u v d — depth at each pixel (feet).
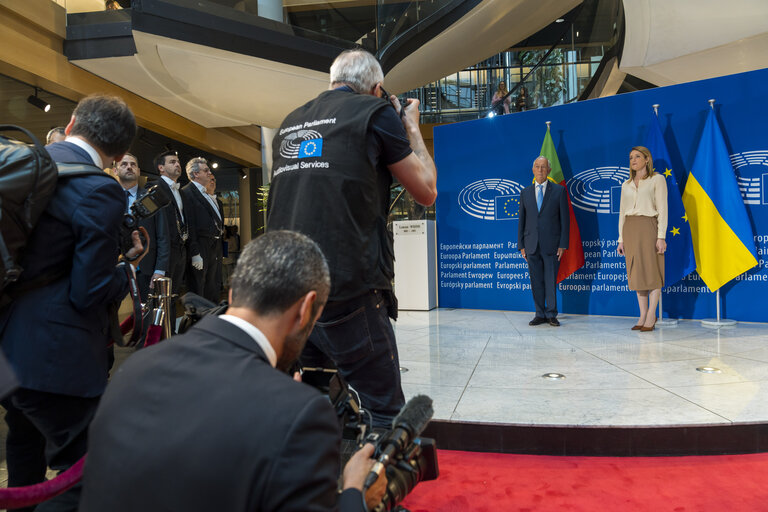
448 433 8.77
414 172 5.58
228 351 2.82
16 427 5.73
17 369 4.71
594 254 20.27
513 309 22.24
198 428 2.43
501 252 22.36
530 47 44.06
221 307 4.68
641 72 25.59
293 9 28.68
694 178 17.54
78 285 4.87
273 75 27.91
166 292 6.59
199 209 16.99
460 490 7.20
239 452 2.35
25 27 23.06
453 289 23.50
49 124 28.96
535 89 36.11
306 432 2.42
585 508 6.59
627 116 19.36
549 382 10.83
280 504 2.29
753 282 17.42
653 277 16.30
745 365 11.75
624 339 15.20
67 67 25.54
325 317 5.27
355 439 4.20
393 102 5.96
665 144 18.33
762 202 17.12
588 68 31.09
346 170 5.18
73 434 5.10
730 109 17.51
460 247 23.25
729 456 8.08
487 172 22.48
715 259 17.10
